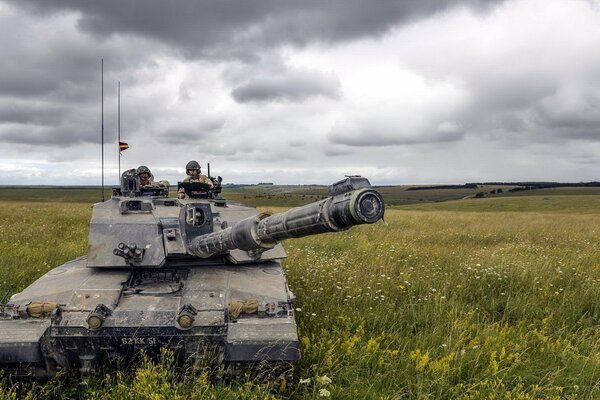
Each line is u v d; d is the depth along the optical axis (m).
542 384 6.35
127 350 5.89
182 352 5.92
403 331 8.11
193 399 5.41
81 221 22.08
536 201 70.88
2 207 29.89
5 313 6.06
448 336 7.57
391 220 28.39
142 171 10.35
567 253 15.47
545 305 9.74
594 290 10.30
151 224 7.75
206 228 7.07
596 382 6.20
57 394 5.93
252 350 5.53
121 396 5.50
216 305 6.14
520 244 17.41
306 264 12.33
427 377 6.25
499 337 7.44
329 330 7.98
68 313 6.02
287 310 6.28
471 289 10.78
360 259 13.87
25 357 5.41
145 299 6.41
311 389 6.10
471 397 5.79
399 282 10.89
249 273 7.46
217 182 9.98
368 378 6.31
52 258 12.94
